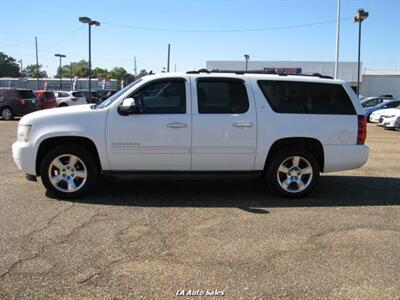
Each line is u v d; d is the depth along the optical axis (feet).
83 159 22.86
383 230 19.11
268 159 23.98
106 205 22.09
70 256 15.66
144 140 22.71
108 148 22.66
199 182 27.53
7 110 79.61
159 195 24.25
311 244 17.26
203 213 21.07
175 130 22.75
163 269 14.75
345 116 24.11
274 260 15.65
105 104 23.39
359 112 24.34
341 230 19.02
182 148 22.91
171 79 23.07
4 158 35.55
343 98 24.27
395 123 69.97
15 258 15.40
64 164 22.99
